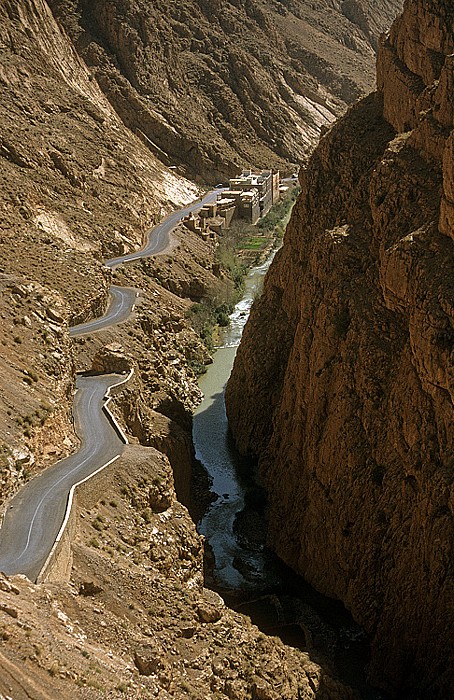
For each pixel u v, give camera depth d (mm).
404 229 43906
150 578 35719
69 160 100812
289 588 47344
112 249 91125
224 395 71688
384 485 41969
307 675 36062
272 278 66938
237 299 96875
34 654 26500
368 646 42250
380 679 39719
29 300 52250
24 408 42906
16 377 44781
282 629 43719
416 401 39594
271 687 33656
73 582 33406
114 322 68750
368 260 47625
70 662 27625
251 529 53312
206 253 102500
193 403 69875
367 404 43594
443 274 39062
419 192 44188
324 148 61438
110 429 47750
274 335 62875
